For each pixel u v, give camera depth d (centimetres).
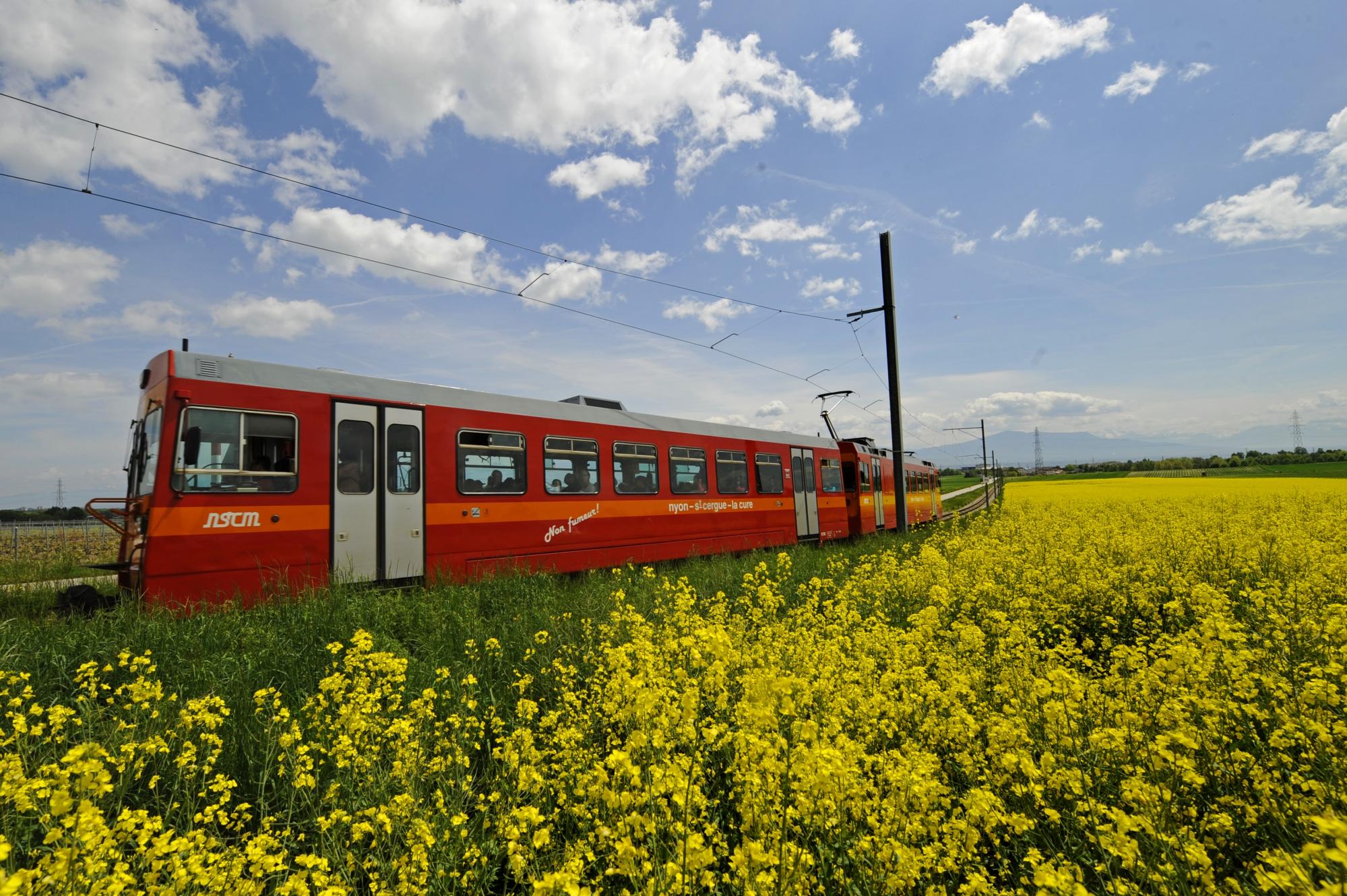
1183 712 340
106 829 248
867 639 560
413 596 828
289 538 817
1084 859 280
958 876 290
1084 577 786
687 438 1478
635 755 315
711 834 290
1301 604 555
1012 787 324
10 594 924
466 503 1012
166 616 671
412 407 968
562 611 786
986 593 780
